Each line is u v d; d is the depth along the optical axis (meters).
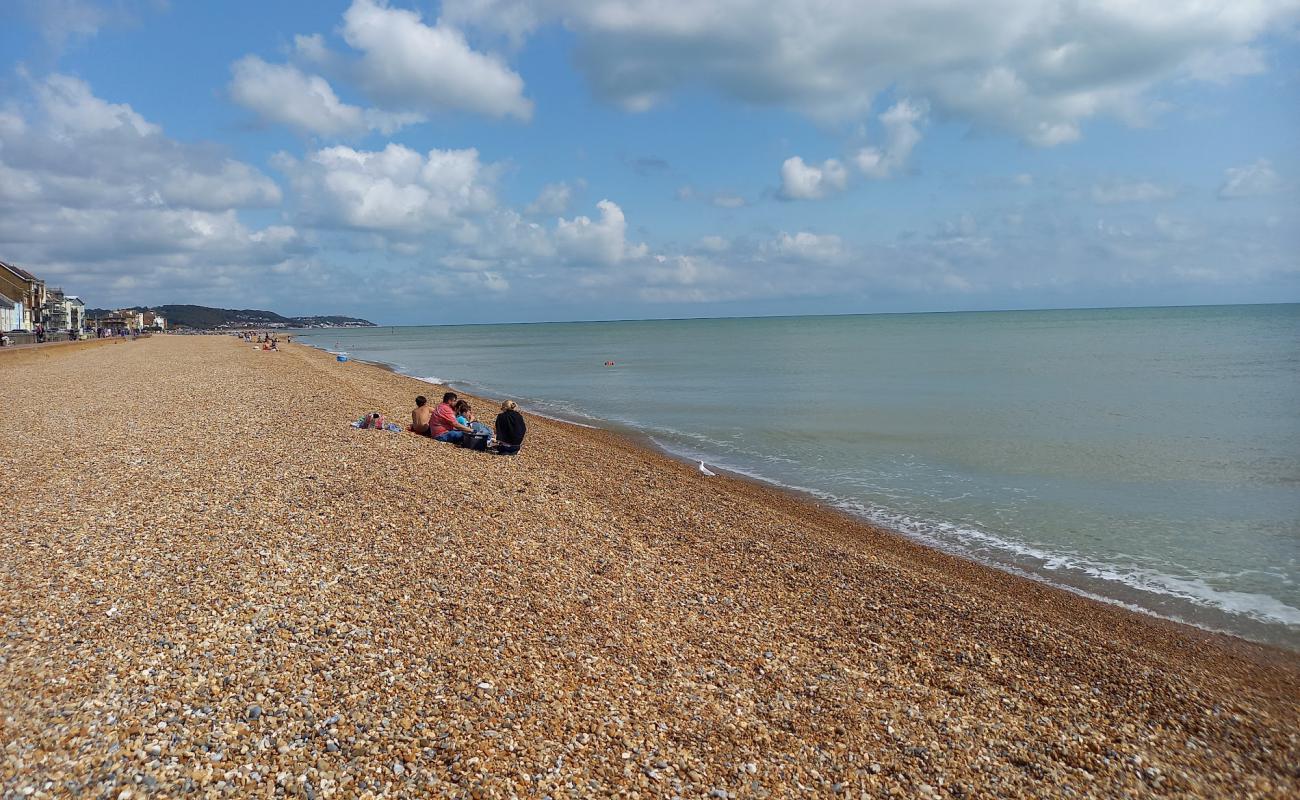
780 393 40.97
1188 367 51.94
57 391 27.11
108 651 6.86
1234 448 23.62
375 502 12.40
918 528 16.19
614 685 7.56
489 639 8.09
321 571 9.26
